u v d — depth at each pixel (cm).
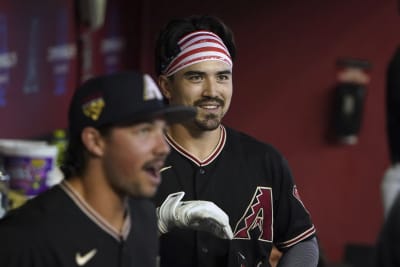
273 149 710
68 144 518
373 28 1992
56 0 1509
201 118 670
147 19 2028
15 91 1358
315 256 714
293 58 2014
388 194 670
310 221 720
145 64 2038
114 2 1828
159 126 509
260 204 694
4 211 811
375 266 554
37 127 1453
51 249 495
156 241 568
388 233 543
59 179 1076
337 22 1997
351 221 2048
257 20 2012
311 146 2034
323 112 2022
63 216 502
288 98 2025
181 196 655
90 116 498
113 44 1836
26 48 1393
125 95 496
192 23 683
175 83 679
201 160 684
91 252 507
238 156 695
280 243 725
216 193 683
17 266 491
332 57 2006
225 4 2020
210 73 668
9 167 1031
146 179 505
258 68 2022
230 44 704
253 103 2030
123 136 497
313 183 2048
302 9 2002
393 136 670
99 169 507
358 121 1998
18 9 1355
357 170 2033
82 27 1641
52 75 1509
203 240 673
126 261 527
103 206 511
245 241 691
